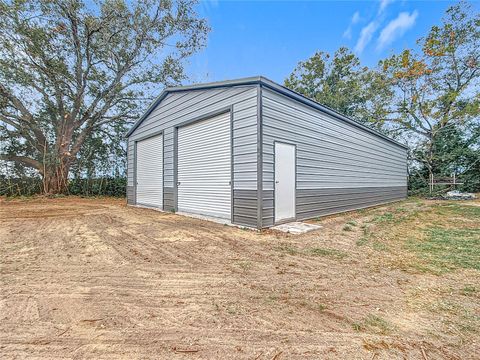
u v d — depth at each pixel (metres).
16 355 1.55
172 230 5.34
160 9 13.98
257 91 5.33
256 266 3.20
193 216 7.24
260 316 2.02
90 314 2.04
